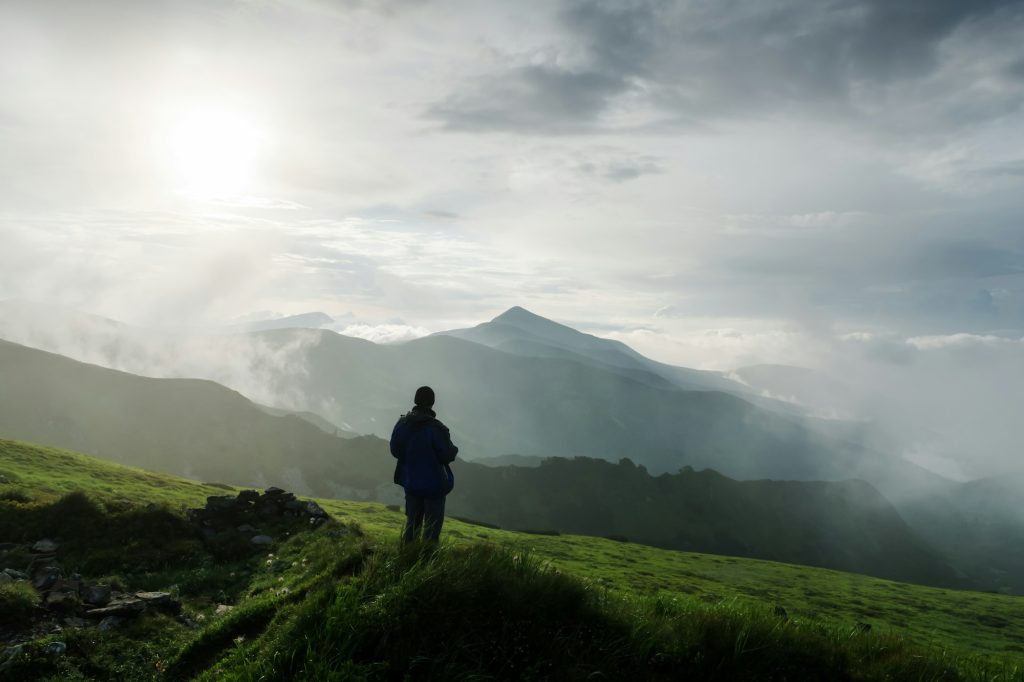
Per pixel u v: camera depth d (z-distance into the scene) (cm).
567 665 800
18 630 1323
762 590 8000
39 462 5788
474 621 825
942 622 7150
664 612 1030
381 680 742
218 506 2533
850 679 895
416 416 1168
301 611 892
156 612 1476
